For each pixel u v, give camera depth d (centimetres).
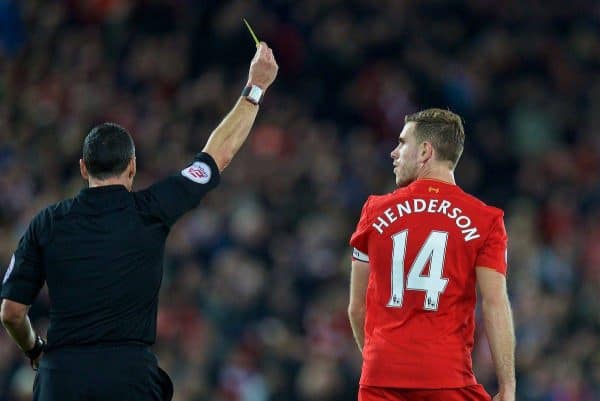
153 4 7188
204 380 4997
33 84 6838
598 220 6775
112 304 2047
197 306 5353
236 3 7194
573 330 5819
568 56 7956
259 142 6550
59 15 7150
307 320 5428
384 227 2222
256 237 5809
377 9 7500
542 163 7188
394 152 2327
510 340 2164
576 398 5256
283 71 7175
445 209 2209
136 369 2042
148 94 6806
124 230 2073
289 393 4962
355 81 7225
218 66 7081
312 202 6159
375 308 2216
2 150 6284
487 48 7725
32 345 2192
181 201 2112
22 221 5656
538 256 6147
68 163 6238
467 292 2186
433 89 7306
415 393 2152
